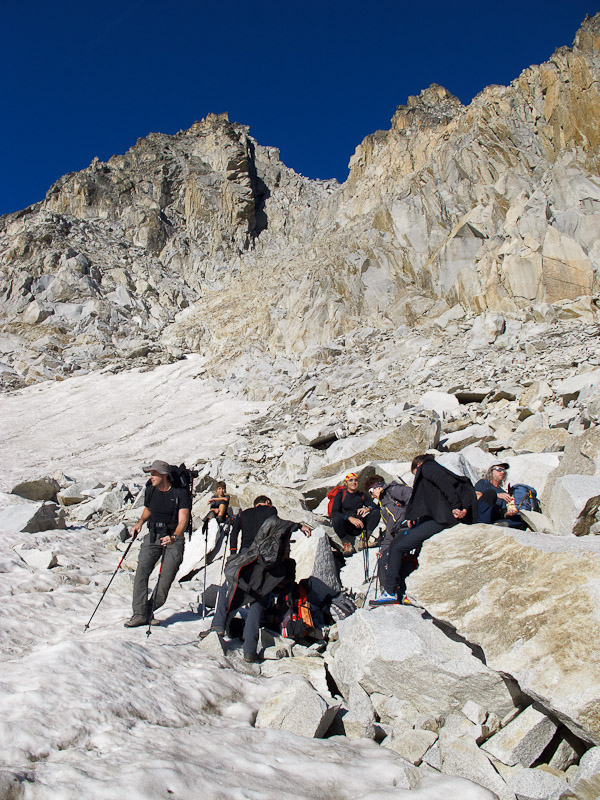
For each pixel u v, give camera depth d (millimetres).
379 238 37438
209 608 6195
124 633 5109
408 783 3047
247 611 5449
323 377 28484
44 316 48969
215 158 73500
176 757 2965
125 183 71812
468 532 4457
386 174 52000
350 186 58625
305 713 3658
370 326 34031
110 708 3420
